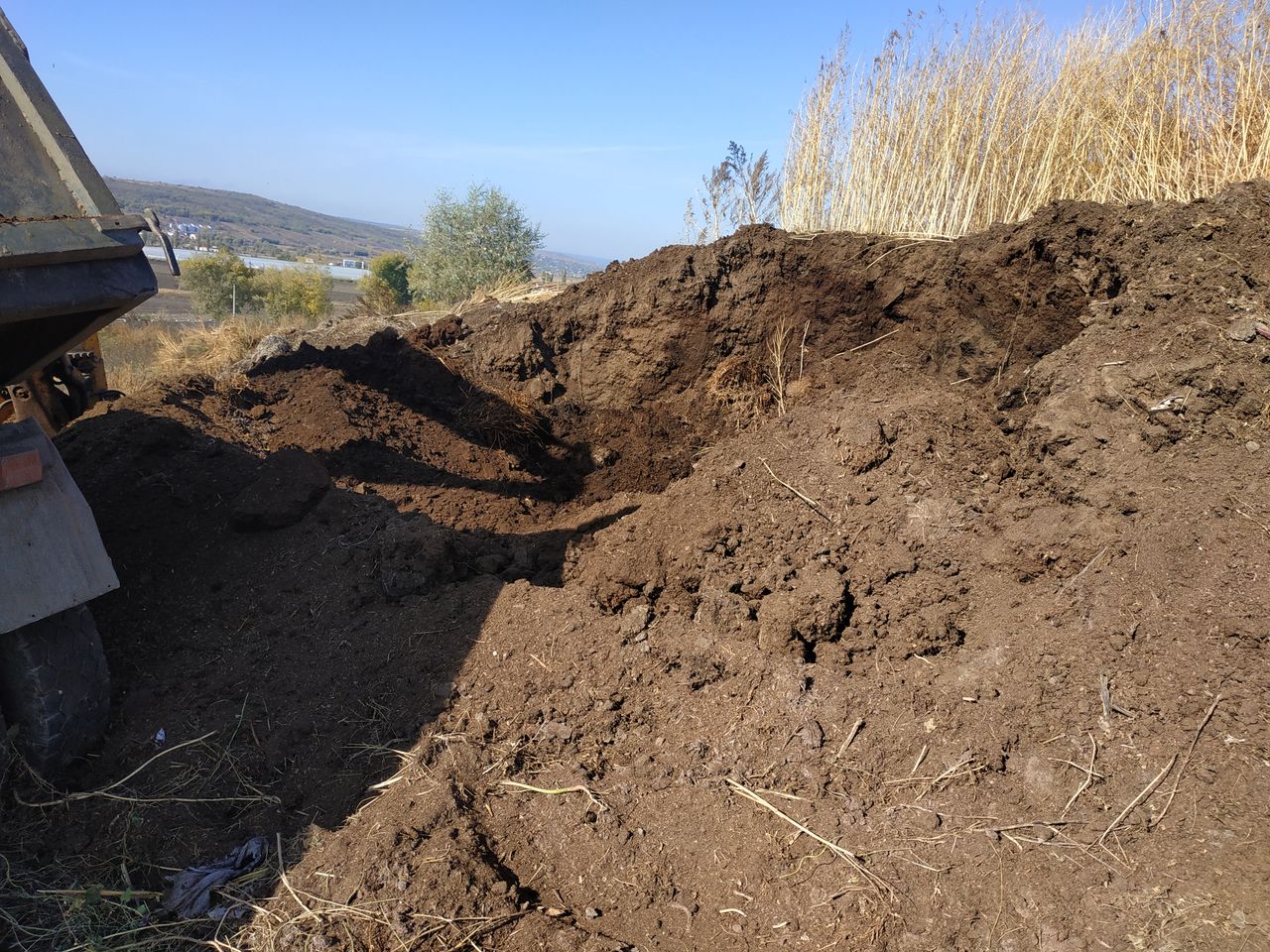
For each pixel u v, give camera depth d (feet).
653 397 22.41
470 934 8.59
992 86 19.93
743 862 9.38
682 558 13.61
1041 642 10.77
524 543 16.87
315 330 32.14
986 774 9.72
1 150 10.02
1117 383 12.52
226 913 8.98
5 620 9.94
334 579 14.20
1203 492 10.99
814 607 12.07
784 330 20.17
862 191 21.70
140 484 15.56
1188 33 16.75
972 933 8.12
